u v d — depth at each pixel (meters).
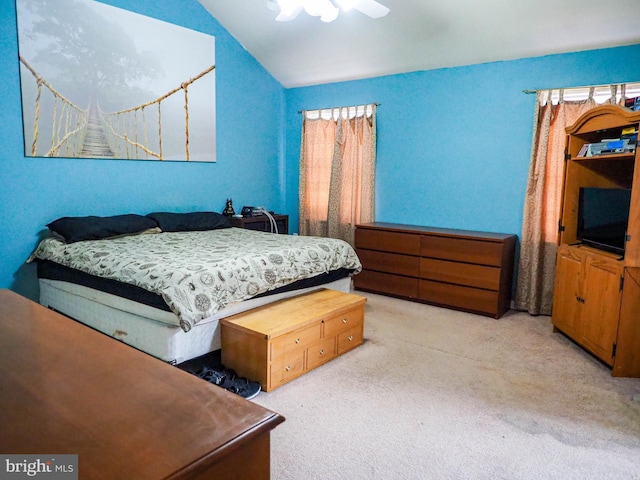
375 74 4.89
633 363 2.75
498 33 3.80
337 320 2.98
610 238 3.05
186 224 4.26
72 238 3.37
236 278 2.72
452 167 4.53
